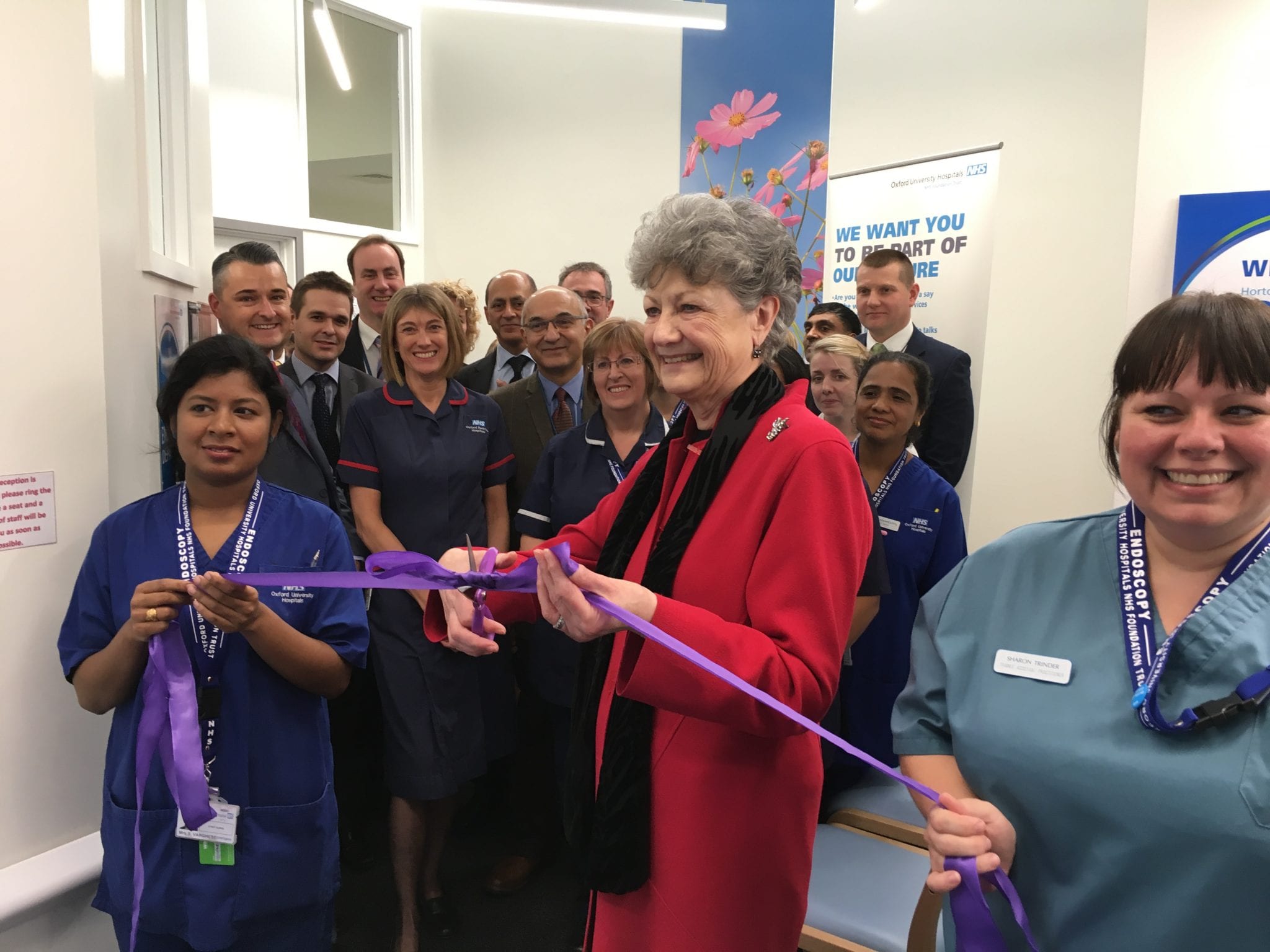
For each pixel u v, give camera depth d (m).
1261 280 2.74
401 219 6.09
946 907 1.00
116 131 1.61
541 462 2.29
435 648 2.09
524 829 2.53
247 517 1.33
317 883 1.33
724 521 0.99
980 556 0.97
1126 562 0.85
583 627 0.84
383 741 2.13
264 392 1.31
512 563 1.10
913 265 3.92
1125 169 4.06
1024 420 4.46
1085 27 4.11
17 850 1.43
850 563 0.95
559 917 2.20
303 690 1.32
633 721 1.02
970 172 3.71
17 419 1.39
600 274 3.87
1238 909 0.70
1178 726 0.73
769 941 1.01
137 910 1.17
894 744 0.98
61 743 1.49
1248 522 0.76
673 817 1.00
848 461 0.97
